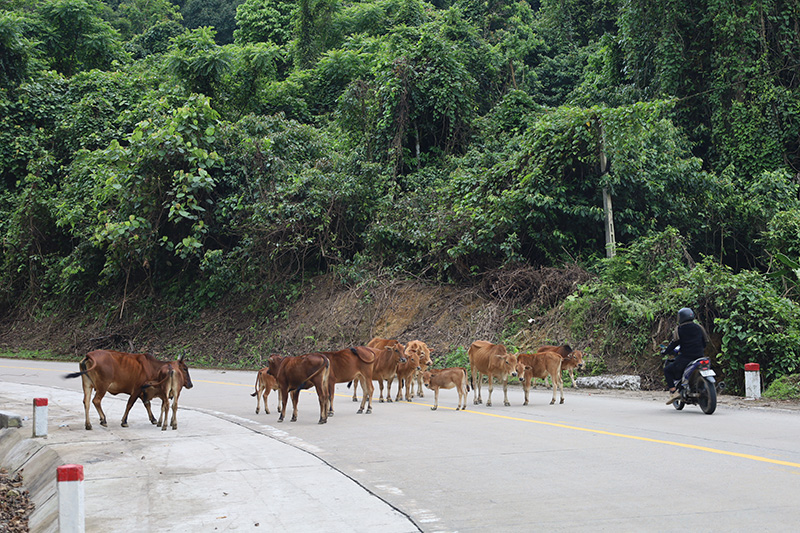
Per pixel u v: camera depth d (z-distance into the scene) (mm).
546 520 5691
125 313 29812
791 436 9383
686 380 12055
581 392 15969
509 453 8562
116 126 33969
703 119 27375
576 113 21859
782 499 6109
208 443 9711
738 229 23469
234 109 33625
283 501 6508
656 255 19766
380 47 37000
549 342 18781
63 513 4914
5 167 35219
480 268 22859
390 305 23344
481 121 29172
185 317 28625
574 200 22547
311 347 23719
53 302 32719
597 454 8336
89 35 42625
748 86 25328
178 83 32125
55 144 34938
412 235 23969
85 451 9164
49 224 33219
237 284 27047
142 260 28391
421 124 28500
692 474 7152
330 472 7699
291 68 43281
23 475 9141
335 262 26625
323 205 25875
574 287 20078
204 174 25406
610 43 30531
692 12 27250
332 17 42781
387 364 14227
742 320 15891
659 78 27297
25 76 37438
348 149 29891
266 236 25703
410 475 7512
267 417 12555
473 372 14203
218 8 58969
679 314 12562
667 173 22453
